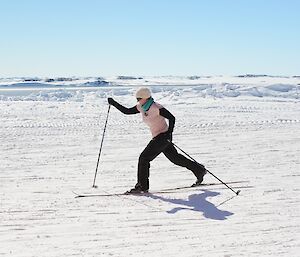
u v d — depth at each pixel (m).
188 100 29.80
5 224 5.00
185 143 11.56
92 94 34.69
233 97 32.56
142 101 6.67
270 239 4.50
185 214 5.43
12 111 21.31
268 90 35.56
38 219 5.20
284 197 6.23
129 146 11.19
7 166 8.56
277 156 9.63
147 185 6.57
